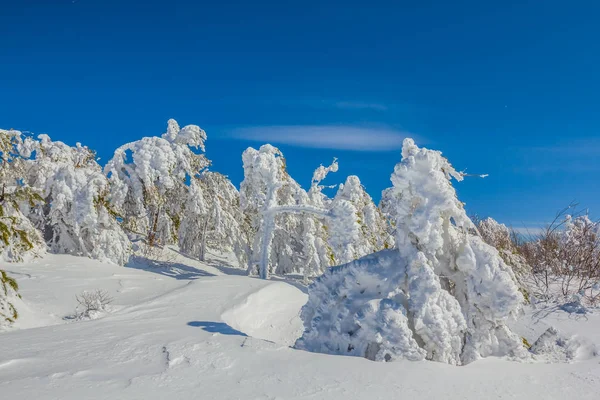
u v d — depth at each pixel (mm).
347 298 6730
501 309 6438
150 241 22266
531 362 6164
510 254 7910
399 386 4934
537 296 10969
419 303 6277
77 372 5414
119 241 19125
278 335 11711
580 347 6727
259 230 21281
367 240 18875
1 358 6102
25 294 12312
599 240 13805
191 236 24688
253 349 6332
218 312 10766
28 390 4785
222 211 23406
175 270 20328
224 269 22547
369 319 6234
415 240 6910
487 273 6562
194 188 22891
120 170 21938
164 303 11711
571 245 13789
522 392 4793
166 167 21922
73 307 11594
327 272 7215
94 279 14672
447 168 7152
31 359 6016
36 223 19500
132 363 5816
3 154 16891
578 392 4785
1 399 4531
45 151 20688
